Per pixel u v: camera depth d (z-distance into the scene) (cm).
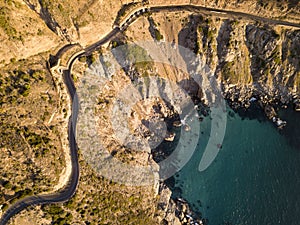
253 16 10406
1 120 8206
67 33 9331
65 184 8575
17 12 8638
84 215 8544
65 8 9112
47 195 8344
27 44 8869
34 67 9012
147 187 10019
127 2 10081
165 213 10206
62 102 9038
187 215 10338
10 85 8556
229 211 10412
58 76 9281
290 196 10331
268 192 10438
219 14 10369
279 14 10244
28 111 8519
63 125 8925
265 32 10256
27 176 8138
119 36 10106
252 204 10394
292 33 10319
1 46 8450
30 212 7994
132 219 9394
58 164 8381
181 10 10300
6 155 8025
